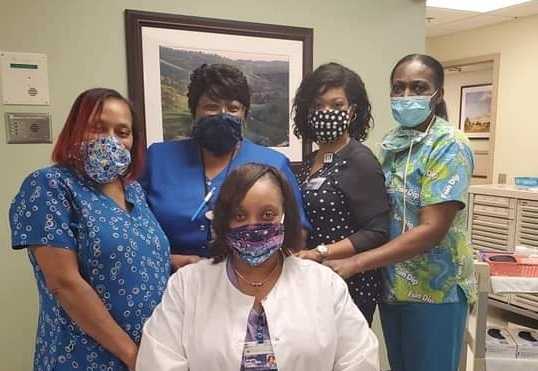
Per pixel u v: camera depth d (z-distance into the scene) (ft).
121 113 4.38
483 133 16.08
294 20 8.13
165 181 5.22
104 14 6.83
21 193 4.02
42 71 6.53
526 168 14.43
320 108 5.48
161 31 7.16
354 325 4.05
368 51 8.84
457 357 6.01
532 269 6.73
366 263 5.07
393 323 6.10
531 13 13.70
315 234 5.49
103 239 4.06
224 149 5.16
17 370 6.79
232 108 5.18
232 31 7.63
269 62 7.98
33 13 6.42
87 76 6.81
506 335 7.63
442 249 5.62
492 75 15.30
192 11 7.36
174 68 7.31
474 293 6.00
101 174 4.19
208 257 4.59
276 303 3.92
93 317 3.96
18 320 6.72
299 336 3.77
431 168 5.42
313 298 4.00
